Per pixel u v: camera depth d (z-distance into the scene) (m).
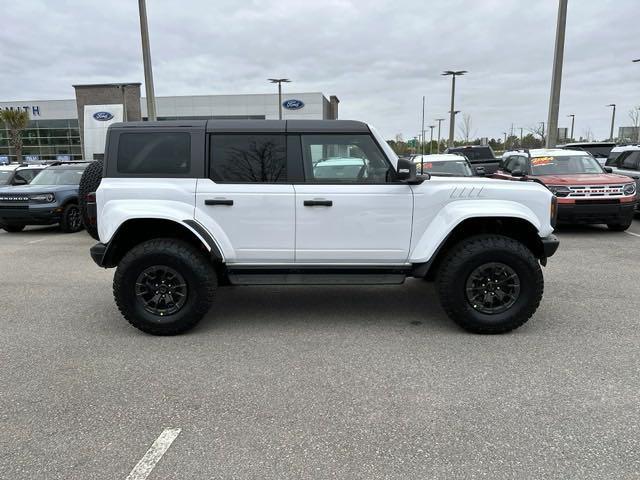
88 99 40.31
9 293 6.07
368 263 4.59
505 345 4.21
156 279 4.46
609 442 2.78
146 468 2.60
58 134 49.88
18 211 10.71
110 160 4.46
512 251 4.31
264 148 4.47
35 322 4.97
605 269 6.84
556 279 6.34
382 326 4.75
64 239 10.42
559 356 3.96
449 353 4.06
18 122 39.22
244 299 5.72
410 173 4.29
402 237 4.50
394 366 3.82
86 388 3.51
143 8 14.60
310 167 4.50
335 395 3.37
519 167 11.19
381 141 4.50
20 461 2.67
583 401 3.24
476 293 4.43
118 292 4.42
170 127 4.44
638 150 11.61
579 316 4.93
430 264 4.51
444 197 4.44
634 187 9.36
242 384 3.55
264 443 2.82
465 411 3.14
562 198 9.20
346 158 4.52
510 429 2.92
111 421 3.07
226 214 4.45
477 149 19.23
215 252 4.39
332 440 2.84
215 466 2.62
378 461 2.64
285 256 4.55
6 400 3.35
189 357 4.05
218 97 46.47
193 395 3.39
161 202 4.41
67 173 12.22
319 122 4.51
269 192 4.43
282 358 4.01
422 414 3.11
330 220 4.46
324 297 5.78
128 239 4.76
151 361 3.97
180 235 4.70
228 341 4.39
